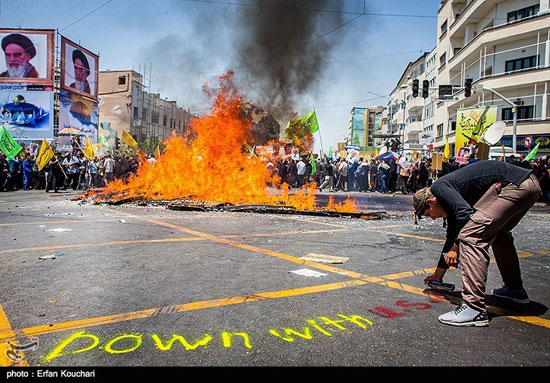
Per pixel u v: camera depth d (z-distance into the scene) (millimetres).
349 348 2410
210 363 2186
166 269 4234
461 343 2520
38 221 7688
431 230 7379
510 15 31250
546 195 15602
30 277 3850
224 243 5766
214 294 3410
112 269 4195
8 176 16906
